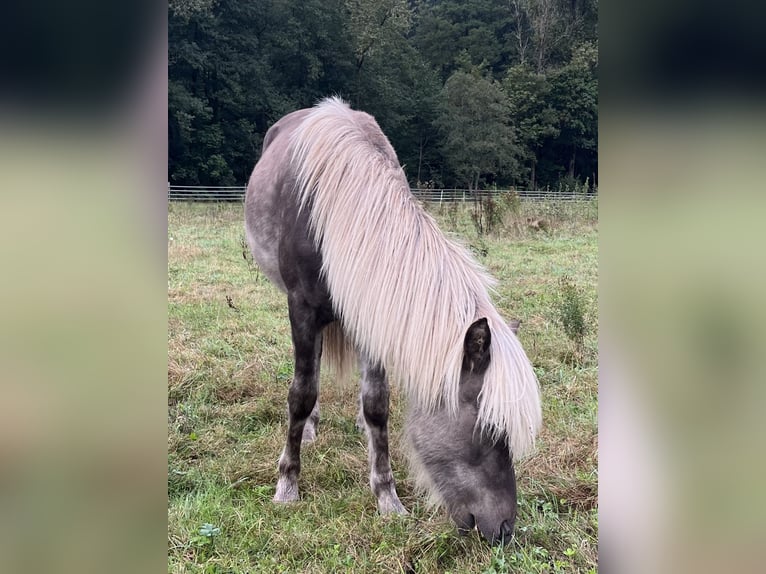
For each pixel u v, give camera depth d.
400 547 2.11
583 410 3.29
